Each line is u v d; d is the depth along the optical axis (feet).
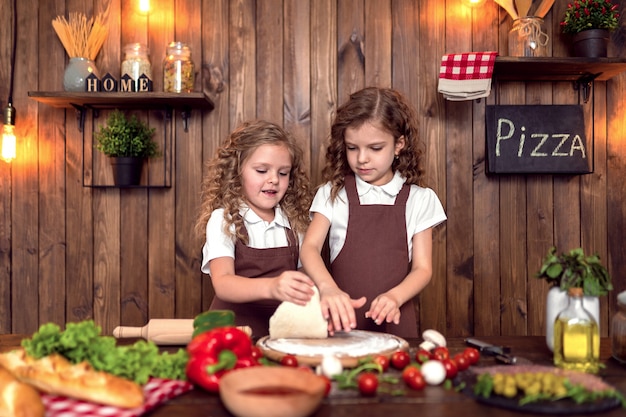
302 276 4.40
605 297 8.03
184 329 4.27
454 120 7.95
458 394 3.18
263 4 7.91
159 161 7.86
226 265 5.78
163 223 7.89
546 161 7.79
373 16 7.94
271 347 3.90
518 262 7.99
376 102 5.88
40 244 7.93
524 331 7.97
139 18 7.90
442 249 7.96
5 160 7.85
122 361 3.21
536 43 7.38
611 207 8.05
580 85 8.00
